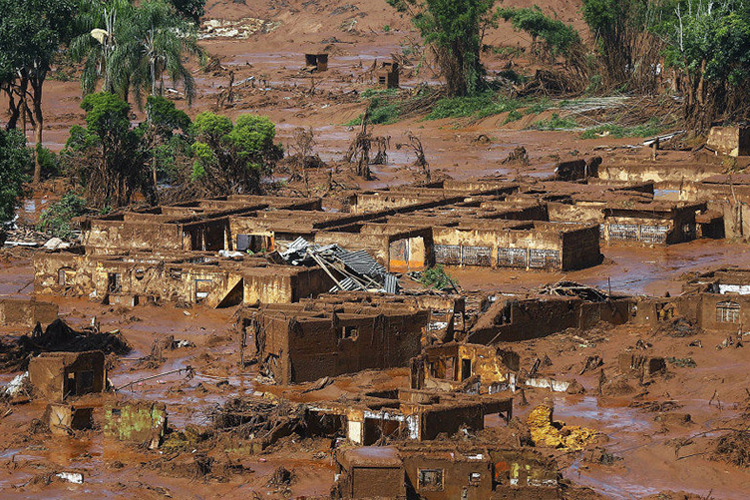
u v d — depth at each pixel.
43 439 88.81
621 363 106.44
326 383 105.06
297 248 148.50
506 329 117.38
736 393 97.38
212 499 75.44
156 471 80.56
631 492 76.62
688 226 184.25
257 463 82.50
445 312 122.06
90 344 116.56
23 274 160.38
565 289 129.62
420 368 100.25
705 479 79.12
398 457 70.69
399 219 174.88
